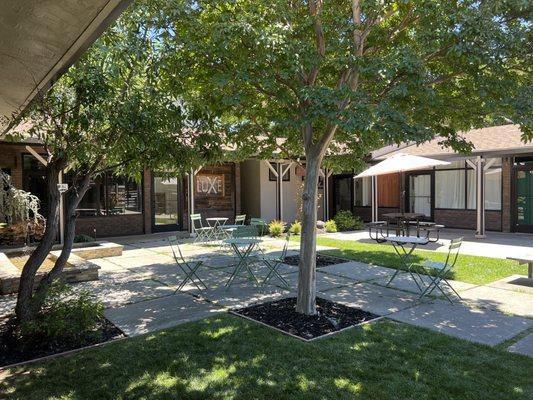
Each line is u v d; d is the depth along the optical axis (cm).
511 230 1388
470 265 834
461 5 485
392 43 568
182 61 509
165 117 470
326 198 1684
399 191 1706
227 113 632
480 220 1271
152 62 491
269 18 495
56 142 444
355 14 520
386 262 877
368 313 536
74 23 241
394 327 480
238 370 371
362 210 1848
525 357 396
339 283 702
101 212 1380
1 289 679
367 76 496
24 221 1034
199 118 500
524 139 518
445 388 337
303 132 546
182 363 387
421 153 1438
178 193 1563
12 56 296
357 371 367
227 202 1702
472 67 486
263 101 623
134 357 403
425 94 468
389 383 345
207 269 832
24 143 1123
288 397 325
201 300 607
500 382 346
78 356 408
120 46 455
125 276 782
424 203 1639
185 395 330
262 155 754
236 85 508
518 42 445
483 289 657
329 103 434
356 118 415
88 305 467
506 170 1395
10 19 236
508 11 468
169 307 572
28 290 460
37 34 257
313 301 529
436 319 512
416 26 542
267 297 618
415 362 385
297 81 522
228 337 450
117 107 443
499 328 479
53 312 448
